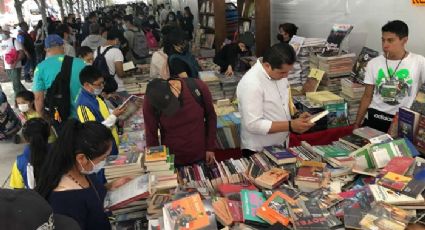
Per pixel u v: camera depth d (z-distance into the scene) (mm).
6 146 5340
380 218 1618
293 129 2393
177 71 3475
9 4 16031
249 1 6750
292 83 4215
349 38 4109
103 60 4766
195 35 10539
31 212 926
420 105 2260
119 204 1846
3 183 4234
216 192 2027
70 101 3455
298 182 1998
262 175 2066
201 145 2508
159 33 10383
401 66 2742
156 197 1895
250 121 2447
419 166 1961
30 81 9328
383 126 2898
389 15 3494
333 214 1729
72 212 1621
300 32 5355
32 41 9297
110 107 4027
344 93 3646
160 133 2469
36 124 2406
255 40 6020
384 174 1932
